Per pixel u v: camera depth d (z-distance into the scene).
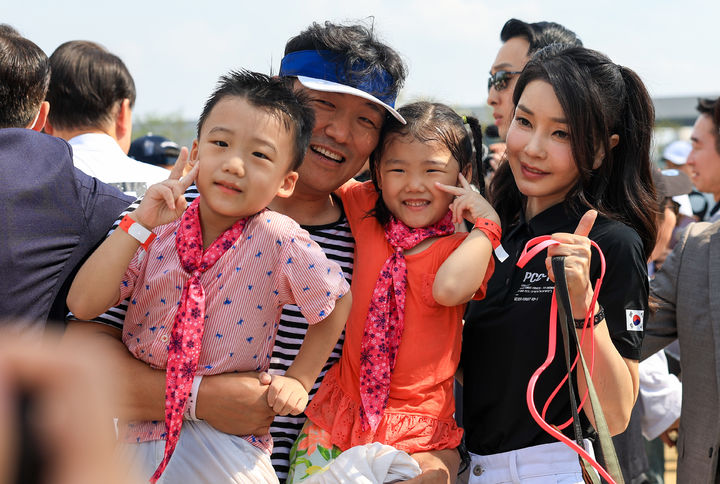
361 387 2.50
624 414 2.37
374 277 2.61
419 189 2.63
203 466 2.18
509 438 2.49
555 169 2.52
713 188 6.30
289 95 2.26
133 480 0.61
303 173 2.65
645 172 2.68
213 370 2.18
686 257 3.10
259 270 2.21
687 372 3.04
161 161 6.47
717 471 2.93
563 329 2.08
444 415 2.53
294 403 2.22
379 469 2.29
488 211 2.57
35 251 2.28
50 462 0.53
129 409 2.18
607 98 2.52
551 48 2.66
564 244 2.16
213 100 2.22
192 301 2.13
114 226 2.40
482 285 2.57
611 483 1.89
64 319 2.35
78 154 3.62
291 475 2.47
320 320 2.25
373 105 2.69
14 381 0.54
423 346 2.54
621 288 2.38
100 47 3.88
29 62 2.59
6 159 2.29
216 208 2.13
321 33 2.79
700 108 6.35
